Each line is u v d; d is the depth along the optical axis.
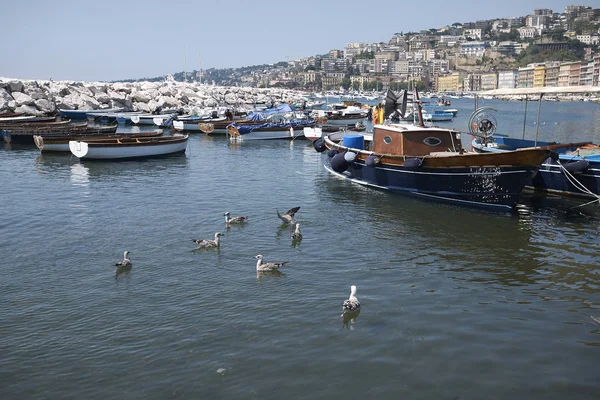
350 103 109.25
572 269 16.95
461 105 165.88
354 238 20.03
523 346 12.19
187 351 11.94
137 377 11.01
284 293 14.92
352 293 13.95
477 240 19.86
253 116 63.22
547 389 10.62
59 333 12.73
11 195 26.95
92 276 16.14
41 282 15.70
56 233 20.45
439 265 17.23
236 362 11.50
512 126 73.75
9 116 60.16
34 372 11.19
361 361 11.55
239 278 15.99
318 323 13.16
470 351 11.95
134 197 26.66
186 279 15.91
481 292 15.13
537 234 20.61
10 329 12.91
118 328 12.96
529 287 15.52
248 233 20.48
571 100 195.88
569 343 12.34
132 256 17.89
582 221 22.45
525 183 23.28
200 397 10.38
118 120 71.75
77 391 10.58
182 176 32.91
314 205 25.17
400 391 10.55
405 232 20.84
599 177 25.00
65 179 31.48
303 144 51.62
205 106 104.12
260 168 36.31
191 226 21.41
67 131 48.12
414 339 12.44
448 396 10.42
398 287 15.42
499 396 10.42
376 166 27.67
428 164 25.22
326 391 10.55
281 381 10.85
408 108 84.38
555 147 28.70
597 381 10.89
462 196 24.97
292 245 19.11
